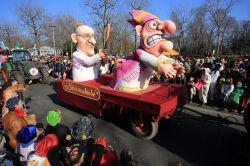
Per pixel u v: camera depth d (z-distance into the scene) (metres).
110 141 4.61
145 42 4.52
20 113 3.96
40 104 7.32
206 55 9.16
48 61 16.44
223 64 8.06
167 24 4.39
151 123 4.42
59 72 13.37
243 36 36.91
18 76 9.89
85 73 6.16
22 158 3.18
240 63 8.36
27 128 3.21
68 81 6.02
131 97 4.32
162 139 4.71
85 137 2.95
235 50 37.03
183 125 5.48
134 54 4.91
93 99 5.25
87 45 6.07
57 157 2.83
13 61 11.61
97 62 6.16
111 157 2.89
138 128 4.74
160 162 3.86
